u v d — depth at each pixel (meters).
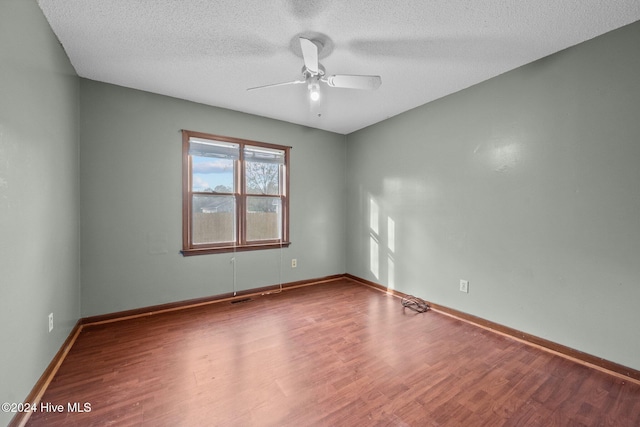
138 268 2.84
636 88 1.79
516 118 2.40
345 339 2.37
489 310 2.61
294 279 3.96
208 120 3.22
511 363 2.02
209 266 3.26
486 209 2.62
